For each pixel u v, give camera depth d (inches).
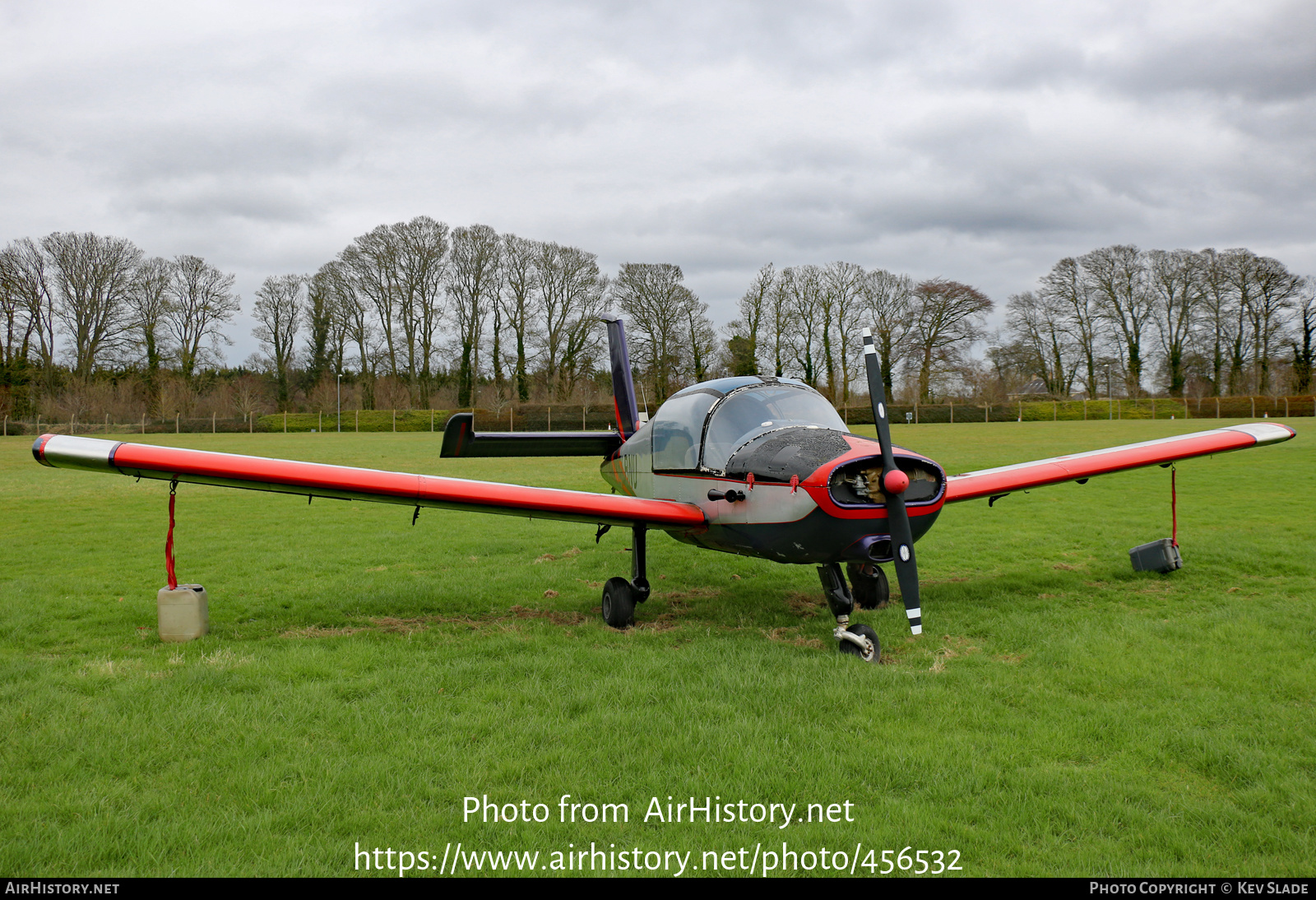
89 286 1947.6
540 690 166.2
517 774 127.6
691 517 228.4
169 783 123.6
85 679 172.2
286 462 204.4
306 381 2272.4
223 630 220.8
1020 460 772.6
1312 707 152.6
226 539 385.4
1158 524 391.5
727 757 133.0
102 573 299.9
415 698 161.8
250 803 117.2
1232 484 540.1
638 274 2052.2
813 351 2143.2
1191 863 101.8
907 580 187.3
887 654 197.0
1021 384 2432.3
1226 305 2123.5
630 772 128.8
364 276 2162.9
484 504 211.0
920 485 195.9
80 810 115.0
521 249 2166.6
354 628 228.1
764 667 182.1
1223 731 140.9
